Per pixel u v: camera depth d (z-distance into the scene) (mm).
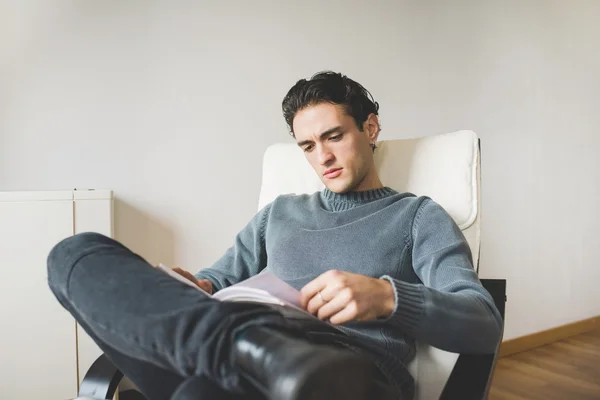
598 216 2959
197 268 1795
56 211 1374
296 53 1968
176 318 470
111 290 530
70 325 1390
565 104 2764
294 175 1281
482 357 728
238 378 448
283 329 467
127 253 609
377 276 932
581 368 2258
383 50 2178
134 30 1675
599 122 2955
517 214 2539
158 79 1713
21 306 1342
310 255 993
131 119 1678
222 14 1813
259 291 623
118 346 542
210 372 456
